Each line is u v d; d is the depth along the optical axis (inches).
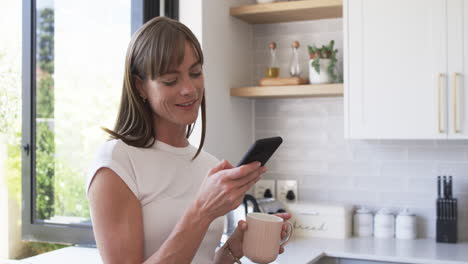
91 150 106.3
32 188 105.9
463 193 115.1
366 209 119.9
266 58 130.2
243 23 127.0
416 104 104.5
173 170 55.2
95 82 107.0
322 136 126.3
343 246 107.1
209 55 112.0
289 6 114.8
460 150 115.5
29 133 104.7
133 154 52.7
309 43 126.1
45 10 109.3
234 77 122.6
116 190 49.5
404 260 97.5
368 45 107.6
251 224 56.4
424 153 118.1
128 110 54.8
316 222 116.6
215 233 56.6
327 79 114.7
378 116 107.2
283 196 128.3
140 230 50.3
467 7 101.0
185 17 110.4
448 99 102.6
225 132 118.6
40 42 108.5
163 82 50.9
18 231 125.7
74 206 107.2
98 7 107.0
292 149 129.1
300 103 128.2
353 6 108.4
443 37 102.5
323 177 126.2
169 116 51.9
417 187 118.6
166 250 46.9
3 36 117.9
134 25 104.0
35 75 104.6
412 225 114.6
